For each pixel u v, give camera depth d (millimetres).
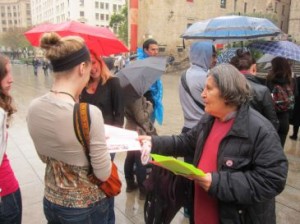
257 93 2895
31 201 3672
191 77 3023
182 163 1486
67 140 1473
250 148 1604
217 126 1781
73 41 1532
